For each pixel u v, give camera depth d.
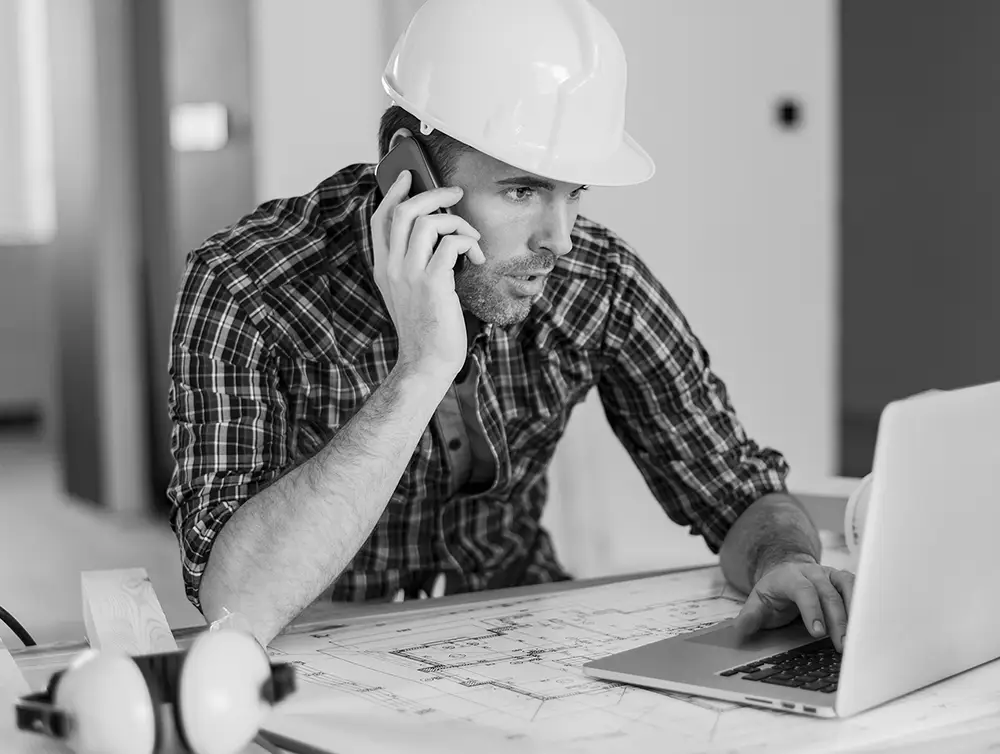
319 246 1.36
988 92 6.38
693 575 1.35
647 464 1.57
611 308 1.49
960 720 0.83
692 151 3.76
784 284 3.96
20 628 1.21
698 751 0.77
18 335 7.43
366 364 1.37
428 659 1.01
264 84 3.79
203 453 1.24
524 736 0.80
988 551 0.93
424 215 1.18
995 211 6.41
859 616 0.82
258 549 1.13
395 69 1.24
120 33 4.91
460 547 1.56
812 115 3.95
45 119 7.64
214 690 0.73
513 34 1.17
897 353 6.90
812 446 4.06
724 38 3.79
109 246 4.93
